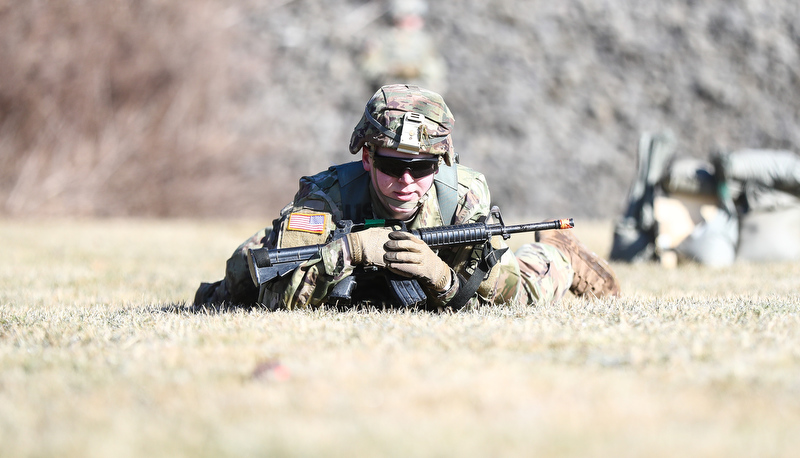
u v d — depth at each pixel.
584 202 69.00
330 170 16.25
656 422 8.76
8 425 8.95
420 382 10.07
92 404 9.57
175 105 57.81
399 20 62.75
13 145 53.50
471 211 15.93
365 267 15.20
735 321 14.20
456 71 75.38
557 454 7.87
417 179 15.02
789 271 27.70
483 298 16.12
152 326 14.72
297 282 15.30
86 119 55.03
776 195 31.34
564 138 73.38
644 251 31.66
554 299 17.78
